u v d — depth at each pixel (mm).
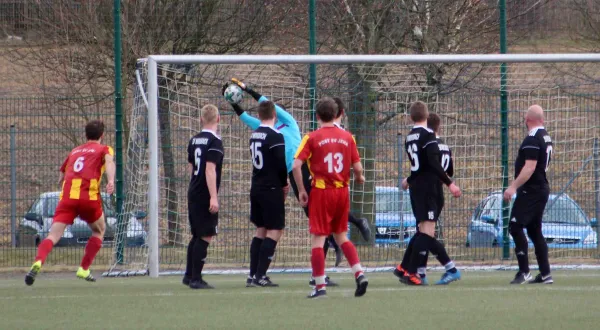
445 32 58906
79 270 37375
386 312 27453
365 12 57562
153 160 43969
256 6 57344
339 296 32062
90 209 36469
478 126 51250
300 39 57656
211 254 49062
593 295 31922
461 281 38781
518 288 34719
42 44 58688
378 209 49656
